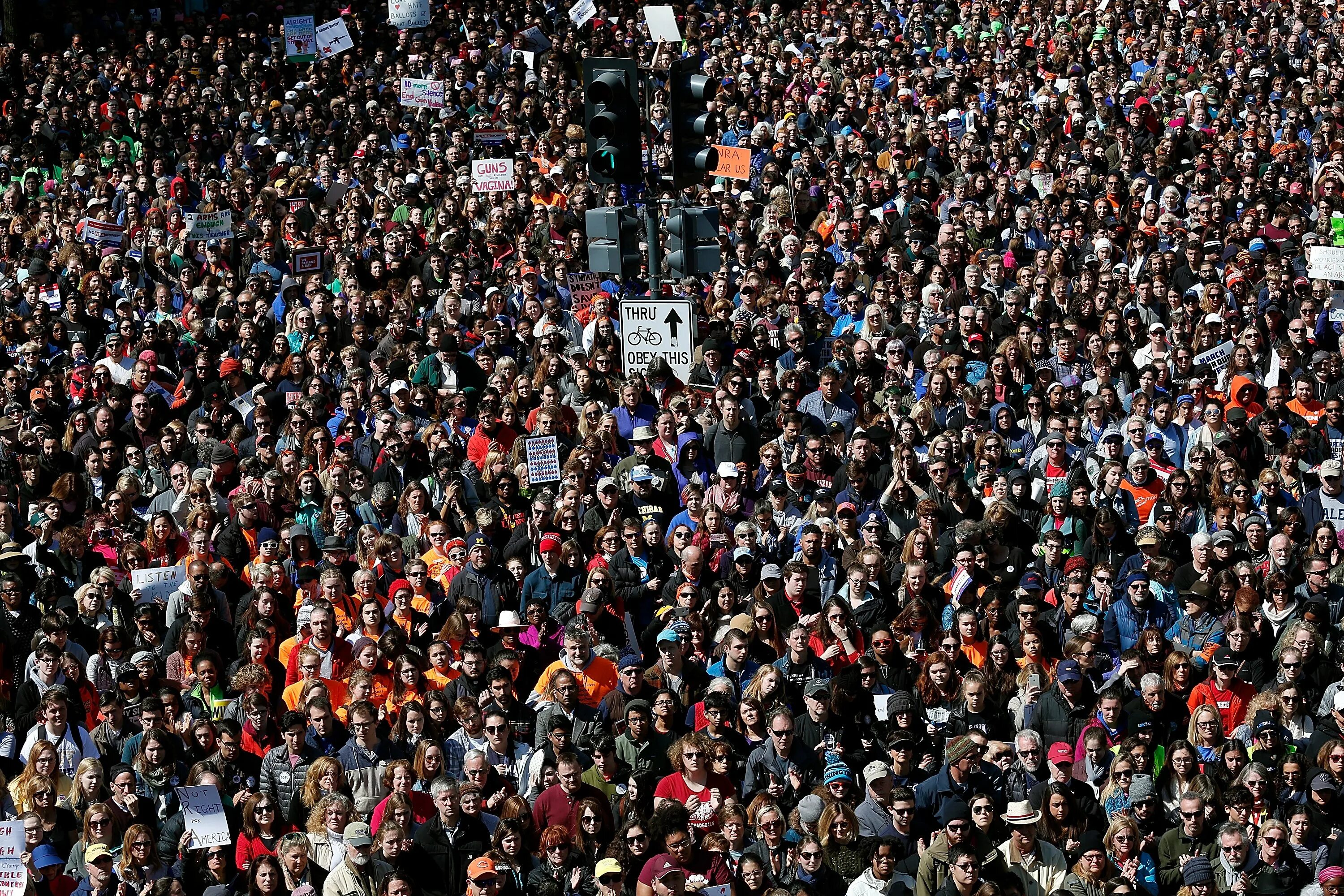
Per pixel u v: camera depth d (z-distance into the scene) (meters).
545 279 62.28
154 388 54.22
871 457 44.56
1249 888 29.89
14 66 105.88
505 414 48.53
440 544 42.03
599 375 51.38
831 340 55.22
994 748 32.25
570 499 43.19
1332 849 30.08
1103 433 47.47
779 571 38.81
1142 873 30.20
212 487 46.91
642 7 107.88
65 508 46.09
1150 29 95.50
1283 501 43.44
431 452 47.06
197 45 107.50
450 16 106.38
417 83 86.19
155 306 64.69
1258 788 30.66
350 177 78.38
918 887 30.11
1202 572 38.50
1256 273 58.38
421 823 32.19
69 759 35.09
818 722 33.47
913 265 61.88
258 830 31.92
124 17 118.94
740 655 36.16
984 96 87.31
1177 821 32.06
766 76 88.88
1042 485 44.50
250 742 34.62
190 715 35.12
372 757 33.81
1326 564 37.91
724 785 32.72
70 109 92.25
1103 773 32.88
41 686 37.47
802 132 82.44
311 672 36.34
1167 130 78.19
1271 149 75.25
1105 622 37.38
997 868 29.88
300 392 53.03
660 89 85.88
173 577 41.25
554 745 32.62
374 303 59.19
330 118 90.00
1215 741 32.94
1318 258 55.06
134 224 74.69
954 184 70.88
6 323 59.69
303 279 64.62
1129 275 60.03
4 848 30.62
